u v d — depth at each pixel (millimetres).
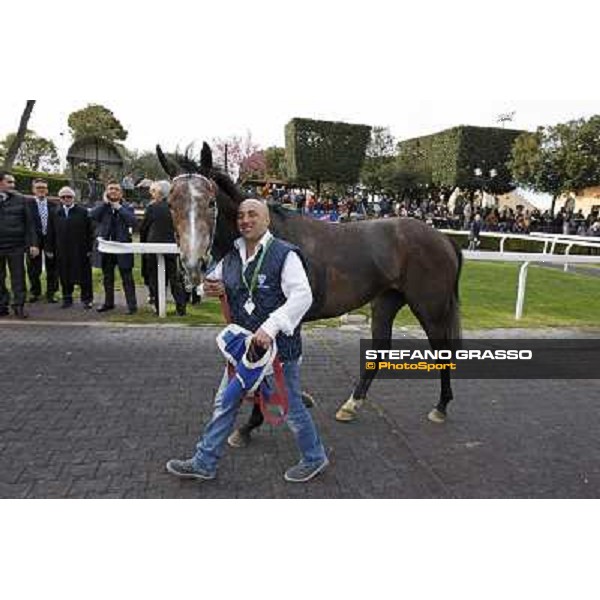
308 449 2846
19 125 17328
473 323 6781
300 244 3320
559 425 3795
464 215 20750
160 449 3139
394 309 3850
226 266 2664
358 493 2756
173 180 2818
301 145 28359
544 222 20859
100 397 3885
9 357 4727
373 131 37406
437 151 29156
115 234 6488
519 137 25797
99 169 21562
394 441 3432
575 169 22750
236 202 3078
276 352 2586
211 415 3633
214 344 5324
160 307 6344
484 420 3840
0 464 2906
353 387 4367
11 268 6020
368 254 3502
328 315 3514
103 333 5629
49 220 6754
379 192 34312
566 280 10711
